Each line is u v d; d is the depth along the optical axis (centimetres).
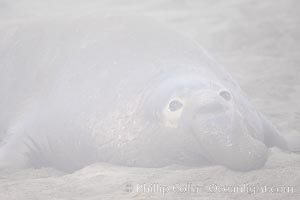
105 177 2814
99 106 3309
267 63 5441
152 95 3097
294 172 2711
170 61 3322
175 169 2917
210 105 2736
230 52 5991
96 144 3250
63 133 3406
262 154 2703
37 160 3491
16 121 3609
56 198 2617
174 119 2869
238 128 2716
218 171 2745
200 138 2723
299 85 4828
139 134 3066
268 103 4397
